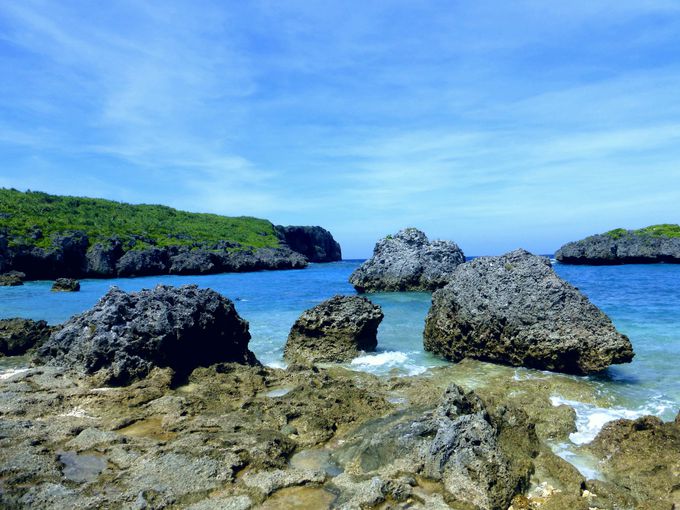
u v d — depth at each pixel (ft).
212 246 288.92
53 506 26.00
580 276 189.47
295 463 32.65
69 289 158.10
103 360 49.96
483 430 30.60
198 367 53.26
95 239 240.94
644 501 27.78
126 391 45.27
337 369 58.03
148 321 52.26
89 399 43.70
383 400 43.62
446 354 64.85
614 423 36.22
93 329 52.65
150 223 325.21
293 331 68.13
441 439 30.42
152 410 41.52
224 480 29.07
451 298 65.82
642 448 33.01
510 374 54.49
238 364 55.26
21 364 59.21
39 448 32.89
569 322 55.42
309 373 53.21
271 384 49.96
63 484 28.22
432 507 26.37
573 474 29.99
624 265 254.68
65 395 44.34
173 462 30.53
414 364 62.39
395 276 158.71
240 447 32.89
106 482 28.60
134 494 27.09
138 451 32.50
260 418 39.40
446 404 34.55
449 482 28.37
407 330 84.33
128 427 38.37
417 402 43.88
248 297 136.56
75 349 52.06
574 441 36.91
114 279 221.66
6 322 68.18
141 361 49.80
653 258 251.39
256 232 375.04
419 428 32.83
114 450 32.58
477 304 61.87
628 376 53.01
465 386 49.55
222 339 59.72
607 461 33.01
